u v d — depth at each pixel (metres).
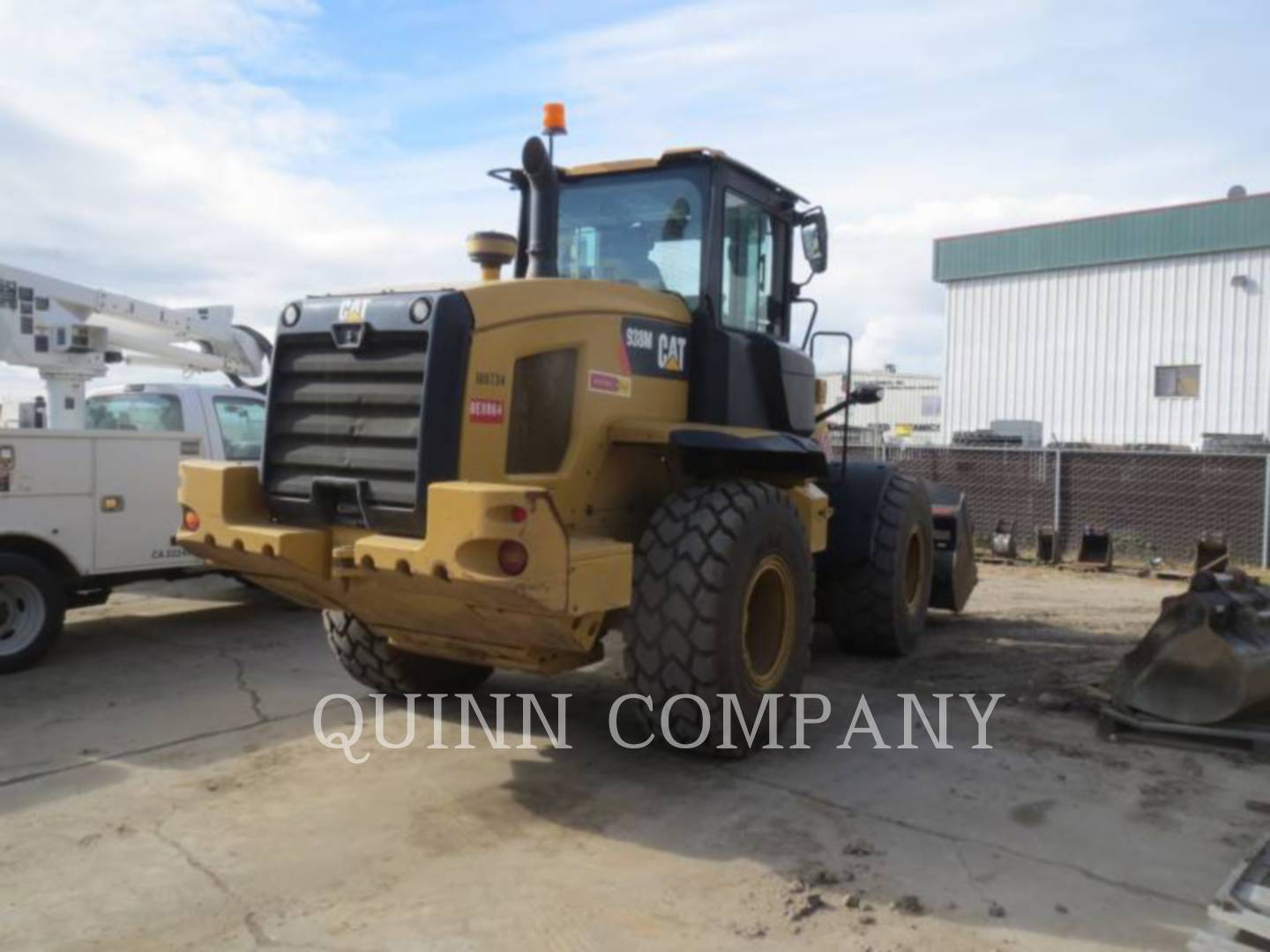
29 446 6.53
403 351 4.10
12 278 8.34
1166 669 5.19
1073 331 25.44
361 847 3.83
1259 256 22.72
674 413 5.12
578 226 5.59
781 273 6.14
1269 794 4.37
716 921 3.29
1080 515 13.20
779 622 5.01
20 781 4.50
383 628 4.64
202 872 3.62
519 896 3.46
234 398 8.67
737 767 4.68
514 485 3.98
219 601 8.88
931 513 7.66
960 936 3.20
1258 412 22.83
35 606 6.50
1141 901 3.43
